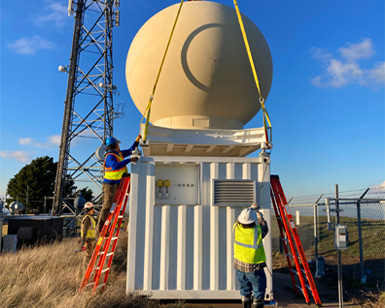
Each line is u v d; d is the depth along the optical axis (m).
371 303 5.74
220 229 5.94
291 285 7.36
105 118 23.70
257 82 6.18
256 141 6.64
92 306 4.76
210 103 7.19
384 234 11.57
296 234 6.00
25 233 13.42
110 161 6.21
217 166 6.09
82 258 8.90
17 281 6.07
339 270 5.48
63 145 23.17
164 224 5.89
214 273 5.79
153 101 7.36
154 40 7.23
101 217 6.30
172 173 6.19
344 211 10.09
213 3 7.70
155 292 5.69
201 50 6.85
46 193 41.31
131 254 5.77
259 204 6.04
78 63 24.16
